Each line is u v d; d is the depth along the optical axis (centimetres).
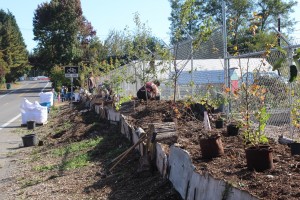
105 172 813
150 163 723
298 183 457
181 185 563
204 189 488
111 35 4722
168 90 1672
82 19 6456
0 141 1572
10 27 9500
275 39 673
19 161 1136
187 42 1169
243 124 675
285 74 784
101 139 1191
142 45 1429
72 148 1157
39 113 2027
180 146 700
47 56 6228
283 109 801
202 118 1019
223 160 595
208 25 897
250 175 502
